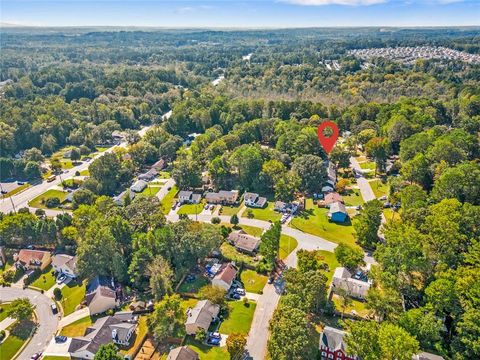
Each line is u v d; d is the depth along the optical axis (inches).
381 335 2388.0
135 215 4239.7
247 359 2768.2
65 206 5369.1
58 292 3575.3
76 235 4143.7
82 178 6274.6
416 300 3174.2
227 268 3668.8
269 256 3668.8
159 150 6934.1
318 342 2856.8
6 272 3905.0
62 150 7706.7
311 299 3002.0
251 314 3221.0
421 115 6948.8
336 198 5083.7
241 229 4576.8
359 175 6003.9
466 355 2544.3
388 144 6082.7
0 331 3152.1
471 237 3523.6
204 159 6505.9
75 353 2844.5
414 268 3198.8
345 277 3486.7
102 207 4537.4
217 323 3122.5
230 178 5895.7
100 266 3631.9
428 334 2647.6
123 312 3245.6
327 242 4264.3
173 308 3029.0
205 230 3880.4
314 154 6309.1
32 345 3011.8
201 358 2790.4
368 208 4138.8
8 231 4224.9
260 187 5467.5
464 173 4330.7
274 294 3469.5
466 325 2566.4
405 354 2266.2
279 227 3855.8
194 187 5782.5
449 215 3545.8
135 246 3789.4
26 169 6294.3
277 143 6614.2
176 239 3777.1
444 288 2760.8
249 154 5580.7
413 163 4975.4
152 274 3459.6
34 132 7495.1
